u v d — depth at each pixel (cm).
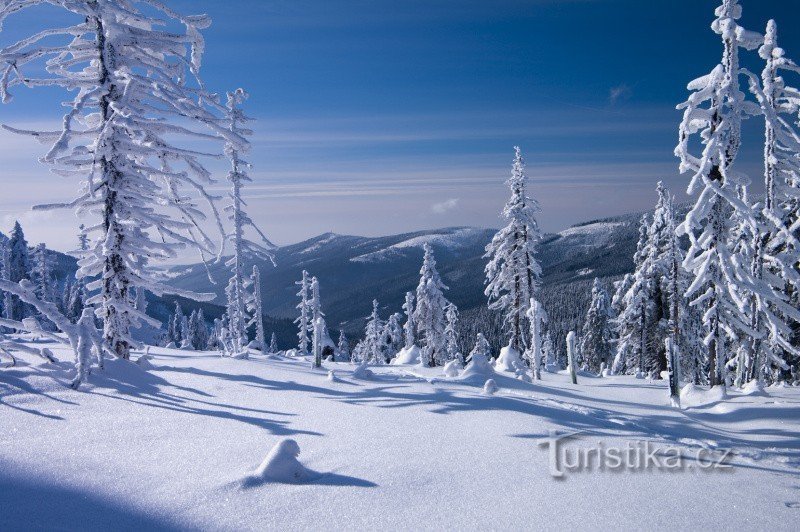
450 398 797
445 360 4159
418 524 358
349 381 935
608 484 462
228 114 986
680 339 3372
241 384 842
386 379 1007
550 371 2072
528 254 3316
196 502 375
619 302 4162
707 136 1477
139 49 952
